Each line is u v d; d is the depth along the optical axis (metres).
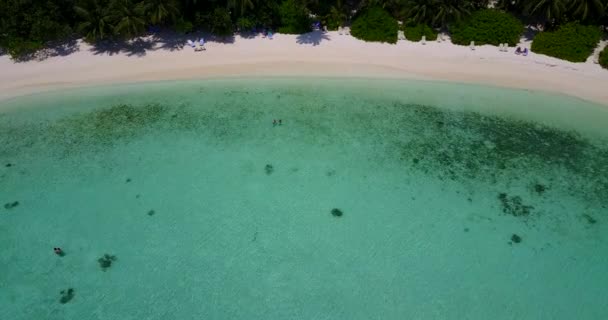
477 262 23.98
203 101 34.97
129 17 35.53
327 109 34.19
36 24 36.12
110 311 22.05
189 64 38.44
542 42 38.03
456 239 25.09
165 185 28.31
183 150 30.81
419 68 37.88
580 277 23.23
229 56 39.28
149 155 30.45
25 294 22.70
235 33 41.94
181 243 25.00
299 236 25.34
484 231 25.48
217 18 38.25
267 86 36.31
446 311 22.00
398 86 36.25
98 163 29.91
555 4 35.62
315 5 42.09
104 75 37.25
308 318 21.75
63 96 35.22
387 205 27.00
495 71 37.28
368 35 40.62
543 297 22.45
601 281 23.05
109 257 24.30
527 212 26.45
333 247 24.77
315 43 40.81
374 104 34.62
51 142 31.47
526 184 28.19
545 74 36.59
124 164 29.86
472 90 35.72
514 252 24.41
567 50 37.12
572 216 26.17
